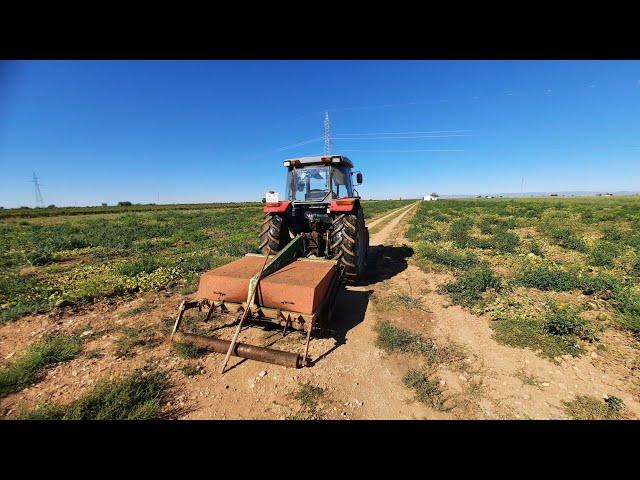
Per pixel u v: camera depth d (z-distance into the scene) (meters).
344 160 5.90
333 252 5.38
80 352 3.37
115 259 8.45
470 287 5.38
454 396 2.76
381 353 3.45
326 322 3.66
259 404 2.62
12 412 2.43
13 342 3.58
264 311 3.21
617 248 8.56
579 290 5.31
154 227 17.30
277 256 3.82
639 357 3.27
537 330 3.82
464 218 19.27
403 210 33.62
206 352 3.37
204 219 23.17
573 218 18.36
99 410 2.46
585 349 3.45
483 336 3.84
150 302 4.89
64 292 5.29
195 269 6.86
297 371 3.07
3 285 5.60
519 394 2.78
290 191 6.32
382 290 5.56
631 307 4.27
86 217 30.28
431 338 3.80
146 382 2.81
